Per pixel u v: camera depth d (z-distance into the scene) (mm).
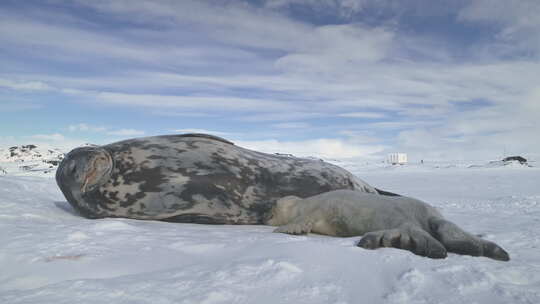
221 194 4500
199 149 4820
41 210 4426
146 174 4441
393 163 53469
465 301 1673
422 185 17625
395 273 2018
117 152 4605
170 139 4926
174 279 1875
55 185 8055
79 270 2088
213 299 1636
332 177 5359
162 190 4363
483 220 4859
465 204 8039
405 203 3301
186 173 4500
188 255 2416
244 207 4562
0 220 3541
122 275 2035
